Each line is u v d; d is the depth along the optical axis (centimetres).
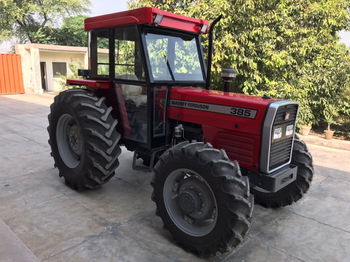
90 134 324
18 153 506
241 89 722
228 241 235
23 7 1933
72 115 345
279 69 708
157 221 303
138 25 299
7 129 687
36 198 342
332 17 695
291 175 279
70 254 245
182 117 312
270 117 248
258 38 665
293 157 321
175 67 332
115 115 369
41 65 1562
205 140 296
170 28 316
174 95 317
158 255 251
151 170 331
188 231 258
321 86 695
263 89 720
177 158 256
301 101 694
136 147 350
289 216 325
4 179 393
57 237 268
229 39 635
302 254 258
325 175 448
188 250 258
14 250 247
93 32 361
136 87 326
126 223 296
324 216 325
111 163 337
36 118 824
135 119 342
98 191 367
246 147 267
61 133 382
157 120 324
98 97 362
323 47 702
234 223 230
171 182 269
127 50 318
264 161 256
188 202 259
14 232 273
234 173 237
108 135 331
